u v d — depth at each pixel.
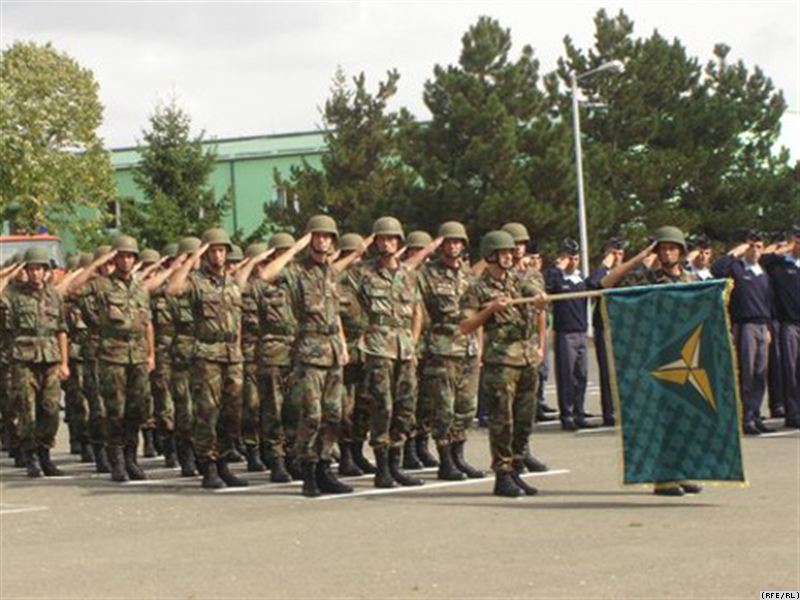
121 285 17.27
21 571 11.37
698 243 20.52
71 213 76.19
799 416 20.59
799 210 55.38
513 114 50.28
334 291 15.31
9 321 17.88
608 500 14.03
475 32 50.03
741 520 12.58
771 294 20.52
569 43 54.81
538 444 19.55
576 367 21.58
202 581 10.70
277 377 16.91
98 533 13.19
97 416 18.27
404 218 48.97
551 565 10.83
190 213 57.84
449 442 16.25
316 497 15.06
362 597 9.98
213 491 15.95
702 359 13.71
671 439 13.84
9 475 18.25
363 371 16.33
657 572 10.45
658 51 55.16
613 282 14.78
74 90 78.81
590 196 49.94
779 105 57.78
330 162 55.62
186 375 17.67
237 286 16.39
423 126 50.75
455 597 9.86
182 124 58.22
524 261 17.25
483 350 14.61
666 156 53.28
